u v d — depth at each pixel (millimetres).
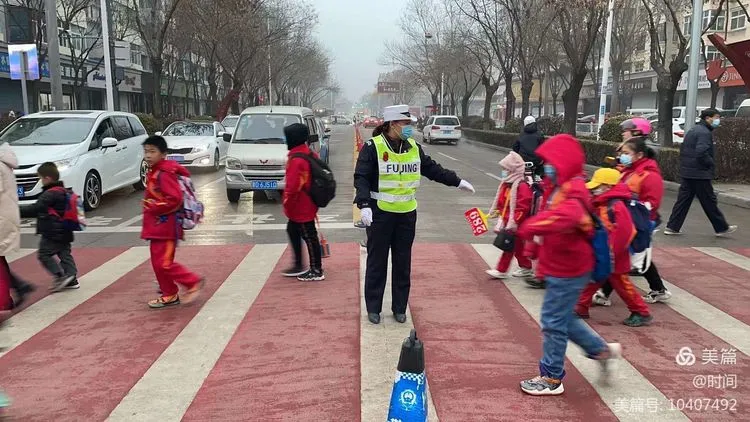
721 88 37875
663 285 5488
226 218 9742
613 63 37000
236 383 3799
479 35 37281
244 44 33344
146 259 7055
